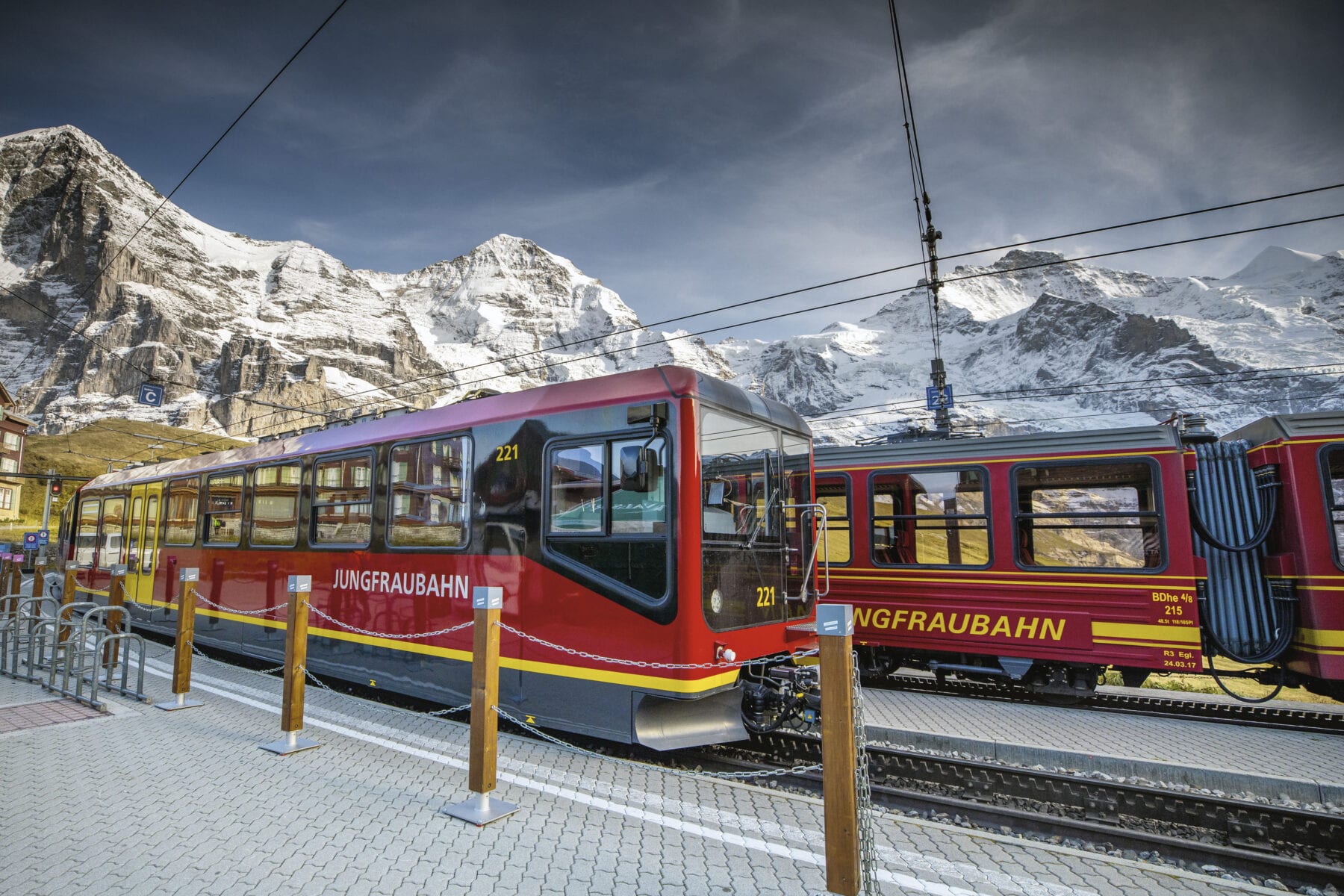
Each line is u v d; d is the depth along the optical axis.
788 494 7.44
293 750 6.36
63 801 5.19
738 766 6.44
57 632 8.66
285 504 9.86
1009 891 4.05
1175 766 6.17
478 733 4.95
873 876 3.58
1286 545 8.47
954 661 10.15
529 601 6.72
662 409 6.11
